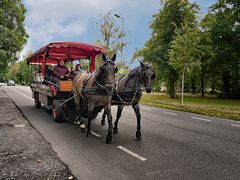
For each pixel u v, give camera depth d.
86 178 5.02
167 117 13.55
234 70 29.41
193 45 19.97
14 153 6.47
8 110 14.41
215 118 13.80
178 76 30.11
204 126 10.94
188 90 59.41
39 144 7.32
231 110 17.36
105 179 4.98
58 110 10.59
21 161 5.90
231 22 29.28
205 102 25.36
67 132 9.03
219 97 36.94
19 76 86.75
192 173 5.34
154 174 5.26
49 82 11.71
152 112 15.80
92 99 8.11
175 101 25.61
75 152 6.69
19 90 37.78
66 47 11.67
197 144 7.70
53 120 11.33
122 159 6.18
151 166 5.72
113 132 9.18
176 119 12.87
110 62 7.52
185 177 5.12
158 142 7.87
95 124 10.63
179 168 5.62
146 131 9.54
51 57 13.75
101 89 7.68
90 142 7.73
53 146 7.21
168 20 30.17
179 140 8.18
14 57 24.80
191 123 11.68
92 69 13.16
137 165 5.78
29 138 7.98
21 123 10.48
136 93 8.06
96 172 5.33
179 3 29.45
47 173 5.23
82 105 10.04
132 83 8.12
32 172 5.27
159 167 5.67
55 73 11.76
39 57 14.24
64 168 5.51
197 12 30.00
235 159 6.30
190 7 29.94
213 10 33.06
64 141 7.79
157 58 29.22
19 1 26.16
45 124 10.42
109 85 7.35
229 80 36.25
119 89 8.45
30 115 12.70
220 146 7.51
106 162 5.95
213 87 51.59
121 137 8.48
